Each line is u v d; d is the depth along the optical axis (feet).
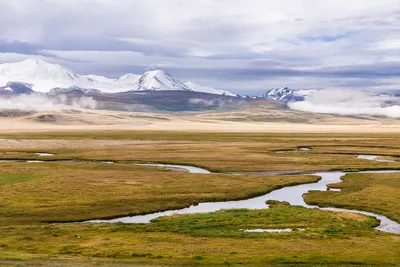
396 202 261.44
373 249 163.43
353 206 257.96
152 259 150.71
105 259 149.79
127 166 438.81
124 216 238.48
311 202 273.33
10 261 141.49
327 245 168.76
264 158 510.17
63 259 147.95
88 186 314.14
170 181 339.77
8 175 364.79
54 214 236.63
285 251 160.56
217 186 319.88
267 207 262.26
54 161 497.05
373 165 449.06
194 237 182.19
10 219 225.76
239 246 167.53
